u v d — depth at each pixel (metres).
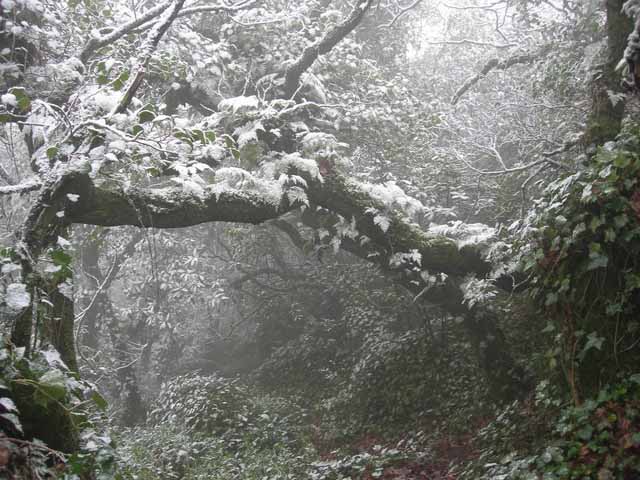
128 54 7.36
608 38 6.32
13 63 5.14
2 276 3.44
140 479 7.27
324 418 11.20
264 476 7.97
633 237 4.86
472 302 7.59
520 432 6.77
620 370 4.95
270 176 6.76
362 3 7.46
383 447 9.18
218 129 7.06
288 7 9.80
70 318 4.64
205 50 8.12
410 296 11.91
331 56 9.48
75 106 4.74
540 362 7.96
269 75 8.00
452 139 12.24
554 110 10.70
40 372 3.38
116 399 14.02
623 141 5.11
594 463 4.63
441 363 10.37
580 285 5.23
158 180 9.36
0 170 5.74
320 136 7.07
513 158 13.18
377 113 9.13
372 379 11.05
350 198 7.37
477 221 12.31
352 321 13.77
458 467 7.30
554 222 5.41
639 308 4.92
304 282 15.68
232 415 10.59
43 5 6.06
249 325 17.89
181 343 17.53
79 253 12.15
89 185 4.66
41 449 3.39
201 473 8.15
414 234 7.72
